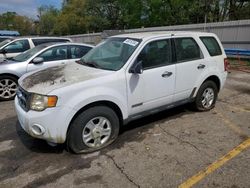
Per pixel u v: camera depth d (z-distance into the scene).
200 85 5.16
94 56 4.62
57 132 3.46
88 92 3.57
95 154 3.76
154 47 4.34
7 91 6.65
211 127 4.70
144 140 4.20
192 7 31.23
